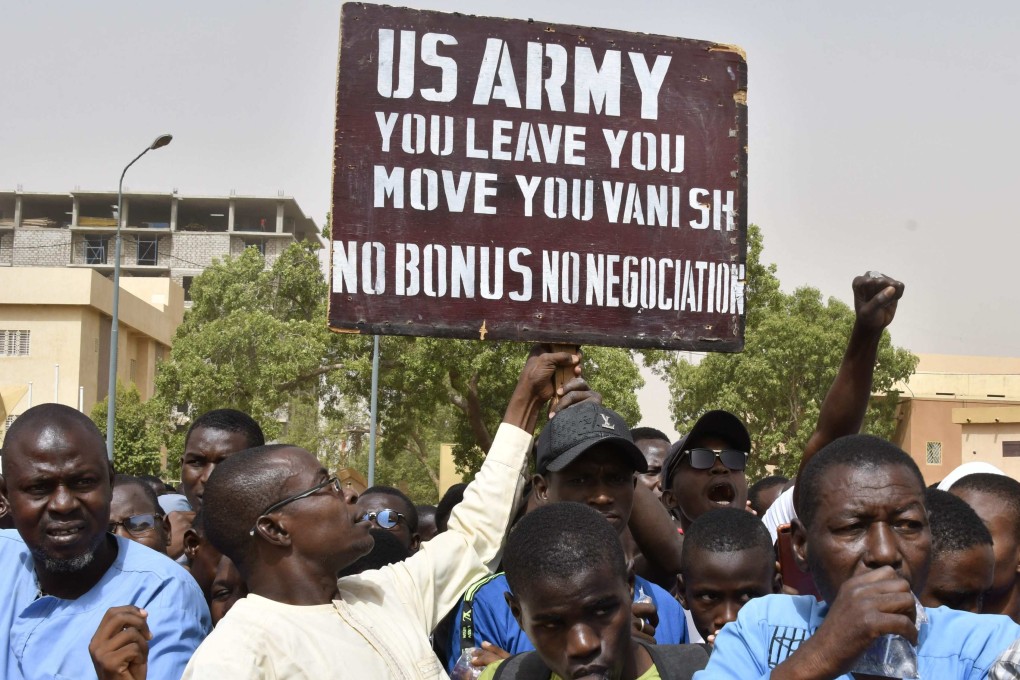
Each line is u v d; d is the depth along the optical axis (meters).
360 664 2.91
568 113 3.87
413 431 28.20
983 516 3.77
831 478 2.50
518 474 3.83
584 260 3.84
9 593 3.49
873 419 36.69
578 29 3.90
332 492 3.09
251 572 3.03
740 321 3.96
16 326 46.62
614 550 2.80
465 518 3.78
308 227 99.81
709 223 3.96
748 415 34.94
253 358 29.50
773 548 3.84
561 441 3.80
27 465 3.35
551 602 2.71
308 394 31.19
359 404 31.25
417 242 3.72
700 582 3.71
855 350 3.64
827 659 2.25
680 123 3.97
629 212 3.89
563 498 3.83
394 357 26.83
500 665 3.08
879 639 2.37
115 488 4.88
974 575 3.29
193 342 29.61
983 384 49.91
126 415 41.19
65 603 3.43
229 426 5.14
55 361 46.59
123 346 53.22
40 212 95.12
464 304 3.74
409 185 3.73
